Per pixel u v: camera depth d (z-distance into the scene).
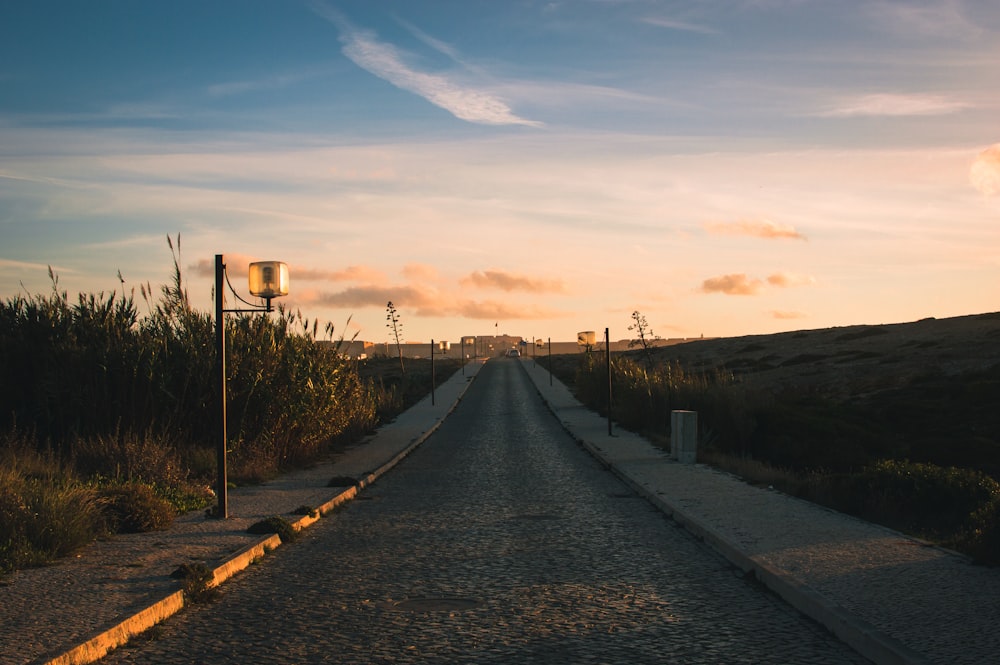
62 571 9.44
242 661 6.64
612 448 26.62
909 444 29.42
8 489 10.98
